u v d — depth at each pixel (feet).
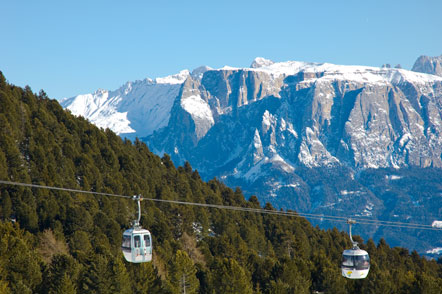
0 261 531.09
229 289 585.22
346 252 371.76
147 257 340.18
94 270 538.06
